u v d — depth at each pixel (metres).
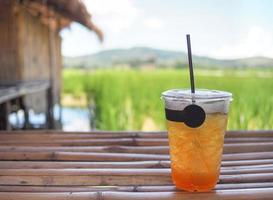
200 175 0.79
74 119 8.68
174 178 0.84
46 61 7.62
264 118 4.00
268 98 4.57
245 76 7.56
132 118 5.70
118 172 0.96
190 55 0.81
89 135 1.33
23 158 1.10
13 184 0.93
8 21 6.00
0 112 4.78
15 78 6.05
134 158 1.08
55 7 6.45
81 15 6.65
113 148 1.17
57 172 0.96
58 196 0.83
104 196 0.82
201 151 0.78
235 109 4.14
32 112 6.74
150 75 9.49
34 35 6.86
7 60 6.05
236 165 1.02
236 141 1.25
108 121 5.66
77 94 9.96
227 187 0.86
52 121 7.46
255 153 1.11
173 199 0.80
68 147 1.20
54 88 7.81
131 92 6.89
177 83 7.46
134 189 0.87
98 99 6.75
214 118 0.77
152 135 1.32
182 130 0.78
